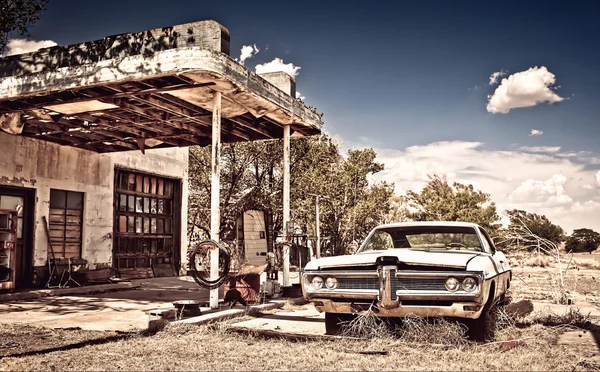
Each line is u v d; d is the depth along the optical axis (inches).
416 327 233.3
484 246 283.0
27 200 514.3
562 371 177.5
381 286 231.9
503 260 305.9
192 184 921.5
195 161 893.8
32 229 511.5
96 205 587.8
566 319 295.4
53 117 445.4
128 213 638.5
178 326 268.1
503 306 310.7
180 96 362.6
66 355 208.1
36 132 497.0
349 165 975.6
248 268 349.1
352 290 240.4
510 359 194.1
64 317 321.4
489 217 1211.9
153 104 378.9
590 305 385.4
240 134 496.4
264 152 879.7
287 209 443.2
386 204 1059.9
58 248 542.0
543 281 623.5
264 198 882.1
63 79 339.6
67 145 550.9
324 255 914.7
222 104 383.9
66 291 467.8
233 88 344.5
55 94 362.0
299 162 903.7
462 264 229.9
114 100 379.6
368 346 221.1
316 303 248.7
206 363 193.2
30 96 350.0
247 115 443.5
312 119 468.4
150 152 666.8
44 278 514.6
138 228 652.7
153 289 522.9
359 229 972.6
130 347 223.9
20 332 261.7
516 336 252.2
